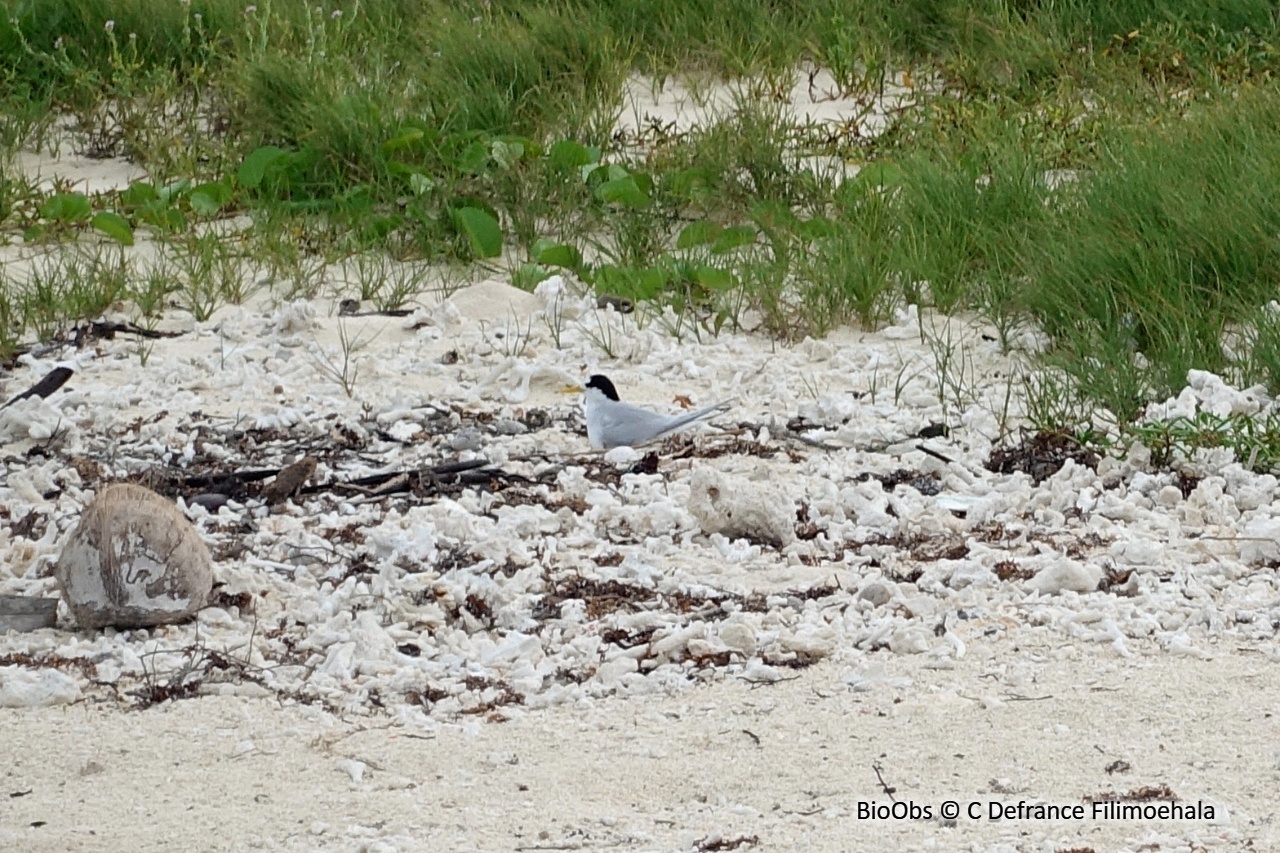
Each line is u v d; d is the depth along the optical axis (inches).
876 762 294.2
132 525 354.9
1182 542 389.4
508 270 623.2
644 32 804.0
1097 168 623.8
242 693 329.7
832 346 538.3
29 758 303.9
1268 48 737.0
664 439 470.9
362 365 529.0
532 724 315.3
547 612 362.9
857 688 324.2
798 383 513.0
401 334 565.3
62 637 355.9
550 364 529.7
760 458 454.0
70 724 317.7
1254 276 540.7
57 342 556.7
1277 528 384.5
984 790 282.4
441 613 361.1
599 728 312.7
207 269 600.7
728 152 671.1
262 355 543.8
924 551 390.6
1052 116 697.6
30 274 609.3
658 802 283.7
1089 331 518.9
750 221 657.6
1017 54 765.9
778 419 484.7
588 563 386.9
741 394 506.9
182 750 307.0
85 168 723.4
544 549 394.0
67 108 765.9
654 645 341.7
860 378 514.9
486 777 293.7
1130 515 407.2
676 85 788.0
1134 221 566.9
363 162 674.8
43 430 473.4
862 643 343.3
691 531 402.9
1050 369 513.0
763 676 329.7
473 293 589.3
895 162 667.4
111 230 633.6
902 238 595.5
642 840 268.7
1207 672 325.7
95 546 354.0
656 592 371.2
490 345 546.9
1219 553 383.9
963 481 435.5
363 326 568.4
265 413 494.9
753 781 289.1
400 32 797.2
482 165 660.7
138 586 354.3
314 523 414.3
